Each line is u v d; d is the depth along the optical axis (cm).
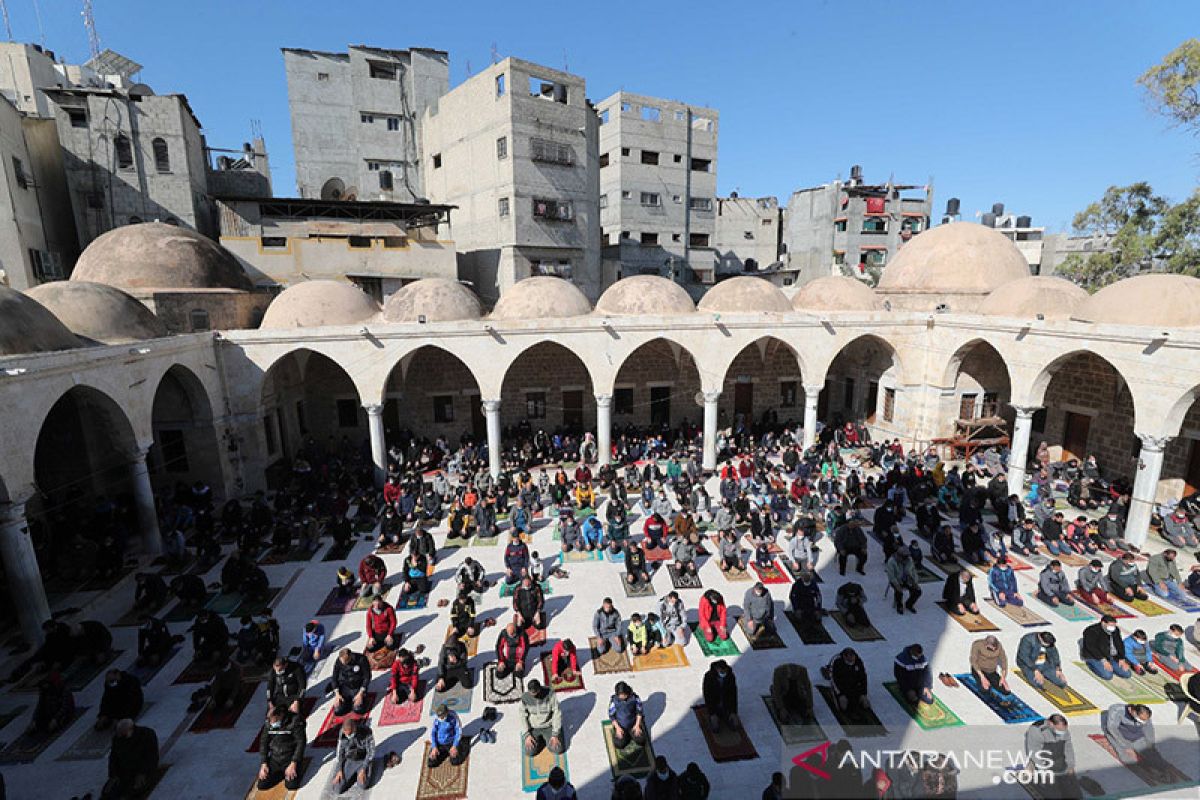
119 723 830
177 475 1853
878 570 1448
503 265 3147
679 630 1166
